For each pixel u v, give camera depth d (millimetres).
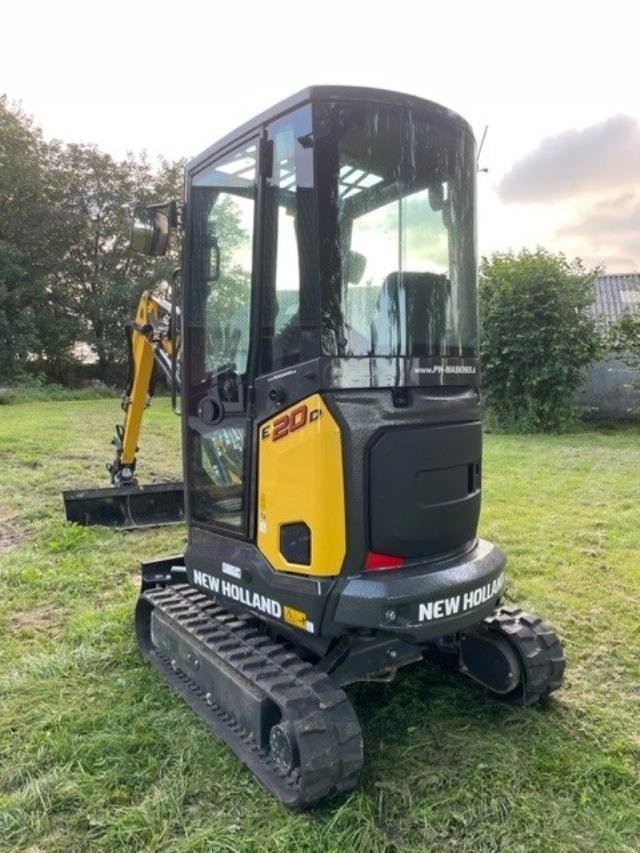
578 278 12477
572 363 12492
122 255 25297
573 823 2391
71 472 8406
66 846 2285
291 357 2525
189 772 2637
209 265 2955
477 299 2982
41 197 23484
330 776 2365
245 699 2609
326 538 2447
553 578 4902
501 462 9375
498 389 12828
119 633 3824
